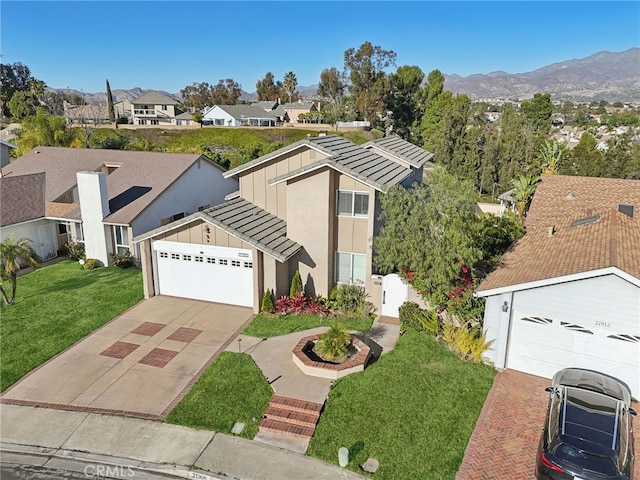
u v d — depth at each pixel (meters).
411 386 13.73
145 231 26.33
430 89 87.62
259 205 21.97
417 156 27.50
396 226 16.77
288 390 13.73
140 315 19.23
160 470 11.04
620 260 12.98
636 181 25.98
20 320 18.61
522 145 45.78
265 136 70.31
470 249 15.15
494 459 11.07
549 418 11.43
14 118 84.00
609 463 9.76
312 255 19.92
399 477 10.62
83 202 25.30
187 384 14.28
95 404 13.38
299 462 11.12
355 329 17.77
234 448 11.62
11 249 19.84
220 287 20.34
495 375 14.47
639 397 13.23
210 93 129.50
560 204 25.20
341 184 19.19
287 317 18.92
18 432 12.32
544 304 13.82
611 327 13.15
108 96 87.00
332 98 97.94
